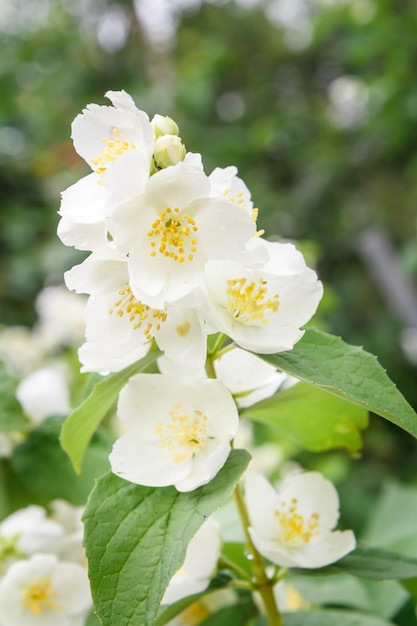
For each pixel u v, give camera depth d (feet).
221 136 5.05
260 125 5.40
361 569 1.12
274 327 1.04
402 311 3.81
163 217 0.98
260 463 2.21
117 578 0.96
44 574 1.28
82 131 1.04
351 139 5.09
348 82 4.42
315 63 6.16
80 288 1.01
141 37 5.28
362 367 1.01
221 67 5.39
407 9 3.56
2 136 4.43
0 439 1.41
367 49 3.62
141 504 1.00
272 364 1.01
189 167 0.96
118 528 0.99
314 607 1.47
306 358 1.02
